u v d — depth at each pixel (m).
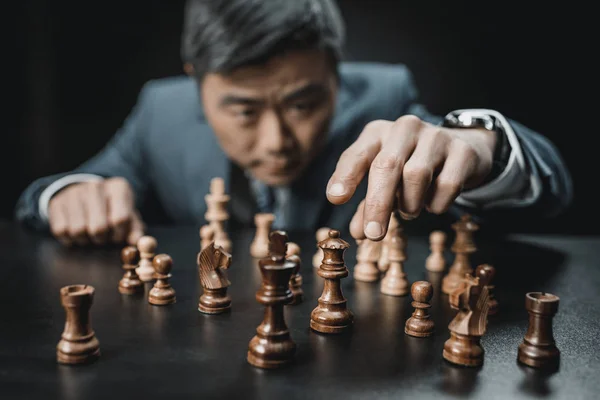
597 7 3.09
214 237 1.53
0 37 3.35
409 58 3.34
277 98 1.84
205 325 0.98
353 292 1.22
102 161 2.74
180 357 0.83
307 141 1.96
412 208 1.01
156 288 1.11
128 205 1.77
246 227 2.54
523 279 1.32
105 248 1.64
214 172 2.62
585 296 1.19
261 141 1.93
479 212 1.63
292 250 1.24
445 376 0.78
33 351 0.85
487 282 0.83
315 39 1.77
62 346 0.81
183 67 3.52
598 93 3.23
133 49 3.49
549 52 3.22
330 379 0.77
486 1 3.20
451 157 1.08
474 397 0.72
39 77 3.46
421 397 0.72
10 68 3.41
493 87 3.32
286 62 1.76
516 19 3.20
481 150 1.20
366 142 1.08
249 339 0.91
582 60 3.20
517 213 1.66
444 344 0.87
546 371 0.80
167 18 3.45
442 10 3.25
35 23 3.38
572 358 0.85
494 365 0.82
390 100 2.56
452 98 3.36
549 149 1.63
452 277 1.25
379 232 0.96
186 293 1.18
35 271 1.36
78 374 0.77
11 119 3.49
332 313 0.96
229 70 1.76
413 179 0.99
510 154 1.33
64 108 3.55
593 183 3.39
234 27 1.71
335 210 2.48
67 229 1.63
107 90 3.54
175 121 2.74
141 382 0.75
